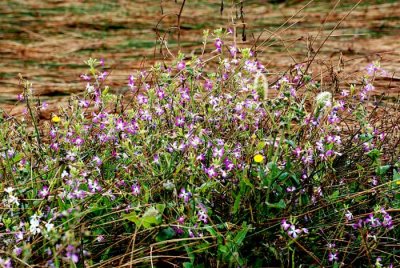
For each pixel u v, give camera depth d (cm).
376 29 888
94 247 316
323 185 339
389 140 412
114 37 930
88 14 1020
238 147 341
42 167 369
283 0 1059
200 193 323
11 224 311
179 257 299
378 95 582
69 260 262
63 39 923
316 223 329
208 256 309
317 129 347
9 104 659
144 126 363
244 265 304
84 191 313
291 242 301
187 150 329
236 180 335
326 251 313
